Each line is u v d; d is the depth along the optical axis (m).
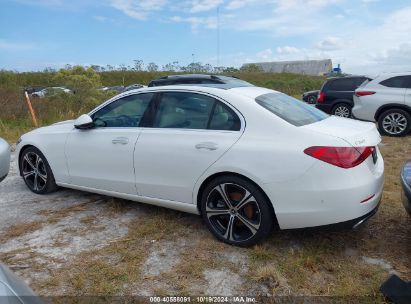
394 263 3.26
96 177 4.47
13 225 4.17
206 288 2.99
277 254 3.43
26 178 5.29
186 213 4.33
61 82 19.41
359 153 3.17
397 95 9.02
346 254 3.42
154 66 49.53
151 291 2.97
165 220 4.14
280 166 3.23
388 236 3.72
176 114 3.93
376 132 3.70
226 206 3.60
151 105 4.12
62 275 3.18
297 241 3.64
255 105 3.54
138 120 4.18
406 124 9.02
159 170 3.90
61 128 4.89
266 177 3.28
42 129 5.13
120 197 4.38
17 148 5.24
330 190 3.12
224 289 2.98
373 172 3.35
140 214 4.37
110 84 43.84
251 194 3.40
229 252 3.50
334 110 11.55
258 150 3.33
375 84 9.38
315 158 3.14
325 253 3.44
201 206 3.74
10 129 11.17
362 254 3.42
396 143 8.28
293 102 4.06
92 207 4.63
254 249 3.49
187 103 3.89
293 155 3.21
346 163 3.11
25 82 32.81
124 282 3.08
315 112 4.00
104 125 4.47
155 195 4.02
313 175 3.14
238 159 3.40
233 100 3.62
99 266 3.30
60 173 4.83
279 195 3.26
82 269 3.27
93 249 3.61
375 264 3.26
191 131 3.75
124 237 3.83
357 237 3.71
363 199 3.17
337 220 3.17
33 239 3.84
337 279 3.06
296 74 57.06
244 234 3.58
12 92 16.08
